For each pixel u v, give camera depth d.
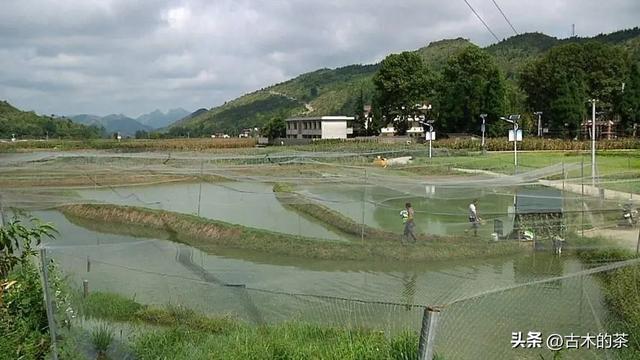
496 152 62.62
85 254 21.30
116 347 10.27
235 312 13.52
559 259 19.14
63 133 108.06
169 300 14.34
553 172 32.59
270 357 8.79
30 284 8.14
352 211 29.41
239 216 30.44
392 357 8.22
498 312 11.39
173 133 167.00
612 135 76.19
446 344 9.30
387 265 19.91
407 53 90.12
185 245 24.58
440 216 27.05
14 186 36.16
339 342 9.19
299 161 43.81
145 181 44.41
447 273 18.48
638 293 11.48
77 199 33.47
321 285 17.70
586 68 82.00
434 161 50.53
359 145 72.94
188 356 9.21
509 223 24.22
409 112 91.06
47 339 7.63
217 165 40.44
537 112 75.94
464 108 76.81
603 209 22.36
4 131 98.69
